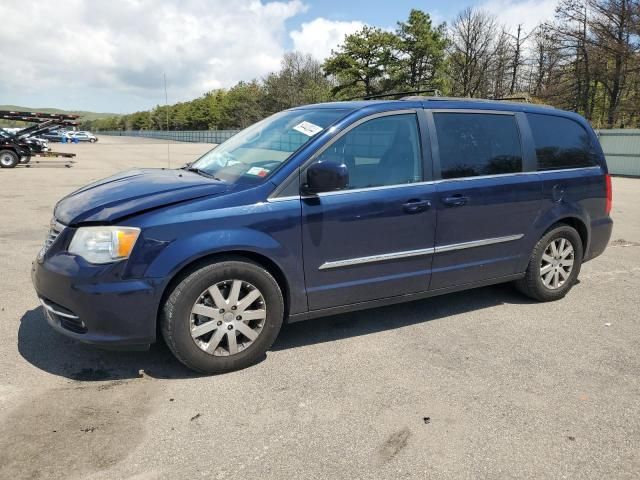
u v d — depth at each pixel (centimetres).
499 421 297
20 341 382
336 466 255
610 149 2448
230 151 429
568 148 501
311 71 6656
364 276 386
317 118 398
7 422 281
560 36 3938
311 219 354
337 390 327
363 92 4975
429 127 411
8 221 863
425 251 408
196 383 331
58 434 272
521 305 494
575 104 4056
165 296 324
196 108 10212
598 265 657
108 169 2128
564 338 418
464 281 441
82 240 313
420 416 300
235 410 301
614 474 254
